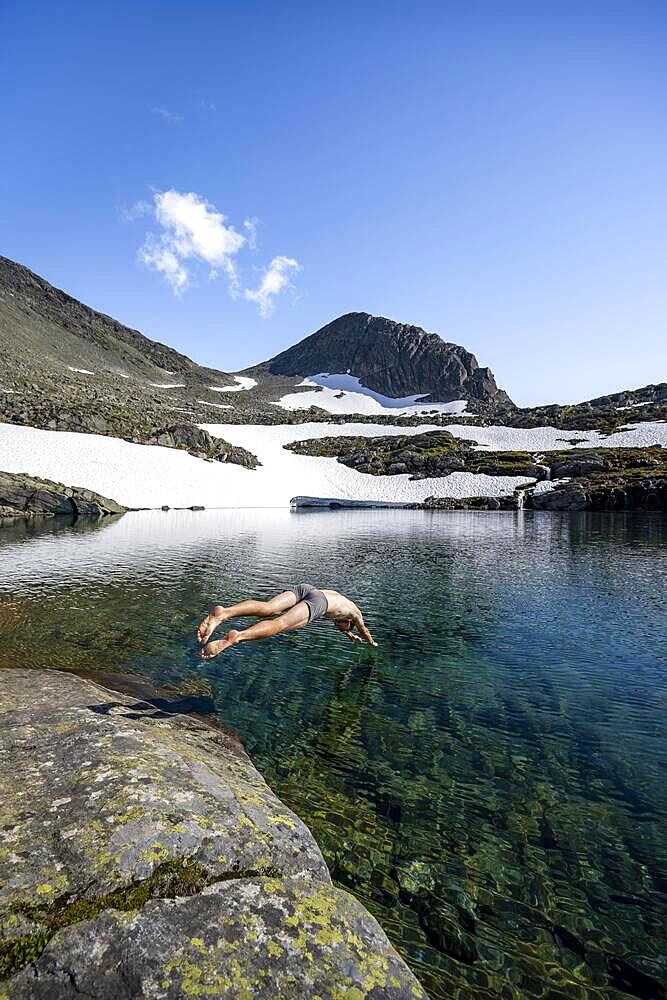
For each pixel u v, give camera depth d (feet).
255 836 13.30
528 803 19.26
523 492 224.94
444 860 16.19
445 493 239.71
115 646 35.68
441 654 35.68
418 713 26.71
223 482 226.79
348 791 19.70
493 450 301.22
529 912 14.29
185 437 260.62
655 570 68.64
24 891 10.21
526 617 45.14
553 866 16.06
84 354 583.58
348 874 15.40
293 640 38.34
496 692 29.48
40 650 34.12
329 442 354.54
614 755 22.80
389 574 65.10
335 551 86.53
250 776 18.72
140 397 435.94
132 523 138.41
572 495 202.49
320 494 242.99
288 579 60.90
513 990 12.05
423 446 318.86
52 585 55.98
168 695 27.68
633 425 312.09
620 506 199.62
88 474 196.65
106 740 17.28
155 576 62.03
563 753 22.97
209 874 11.50
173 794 14.05
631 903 14.69
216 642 18.06
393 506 225.35
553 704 27.94
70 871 10.83
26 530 117.60
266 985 9.12
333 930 10.82
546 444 305.73
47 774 14.69
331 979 9.57
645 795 19.88
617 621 43.75
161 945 9.52
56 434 224.33
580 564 73.92
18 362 418.51
